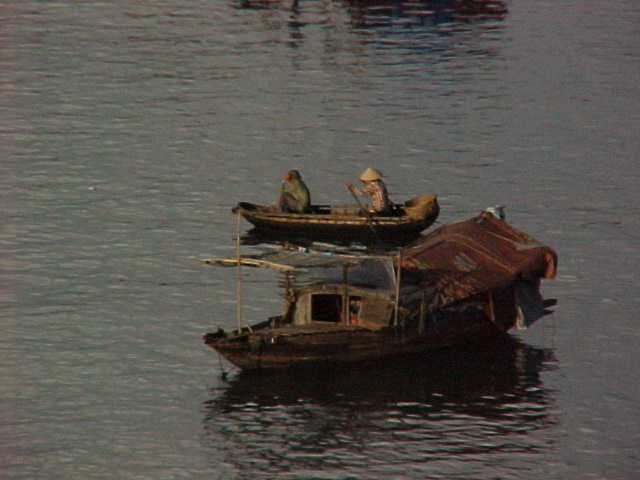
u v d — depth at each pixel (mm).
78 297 98438
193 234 116688
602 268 106750
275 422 76625
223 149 149500
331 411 78062
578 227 118875
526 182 135125
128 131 157625
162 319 94000
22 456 72375
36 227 117312
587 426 76750
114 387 81625
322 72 194375
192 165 142000
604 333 92062
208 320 93938
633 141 153875
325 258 86125
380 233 115312
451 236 91625
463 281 85812
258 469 70938
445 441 74438
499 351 88500
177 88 182875
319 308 85875
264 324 85250
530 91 182500
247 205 120125
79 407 78688
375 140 153875
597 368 85625
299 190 118125
